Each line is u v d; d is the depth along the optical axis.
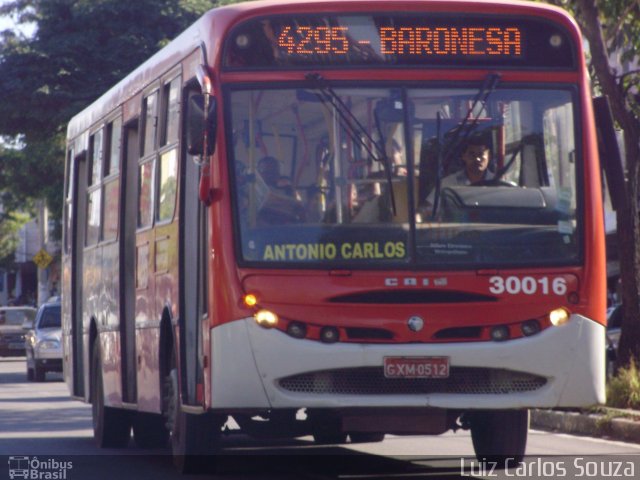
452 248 29.41
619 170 31.73
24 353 139.50
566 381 29.45
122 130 41.25
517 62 30.45
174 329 33.16
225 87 29.70
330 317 28.91
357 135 29.62
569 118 30.39
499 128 30.05
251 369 28.81
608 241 95.25
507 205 29.80
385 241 29.30
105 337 43.19
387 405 28.80
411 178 29.58
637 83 55.97
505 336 29.25
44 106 102.62
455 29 30.36
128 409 43.06
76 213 50.28
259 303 28.94
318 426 33.66
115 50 103.12
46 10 104.75
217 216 29.34
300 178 29.50
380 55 30.08
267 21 29.98
